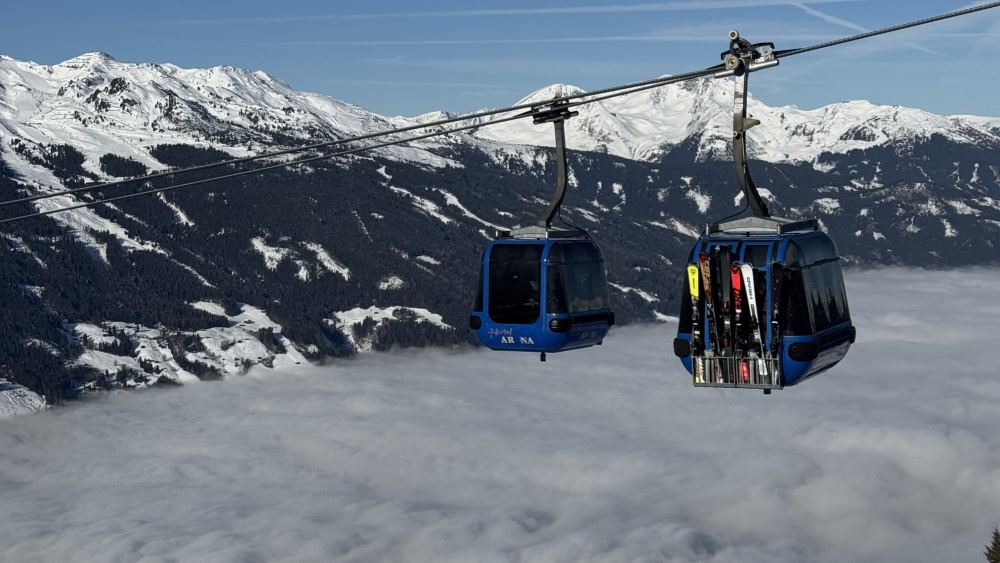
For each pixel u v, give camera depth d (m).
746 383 19.12
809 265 19.45
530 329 23.19
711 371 19.36
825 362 19.95
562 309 23.05
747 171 19.72
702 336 19.42
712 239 19.55
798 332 18.97
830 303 20.17
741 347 19.08
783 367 19.05
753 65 18.73
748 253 19.12
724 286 19.08
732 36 18.62
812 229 20.81
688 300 19.84
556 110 21.72
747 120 19.14
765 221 19.69
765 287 18.94
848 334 20.77
